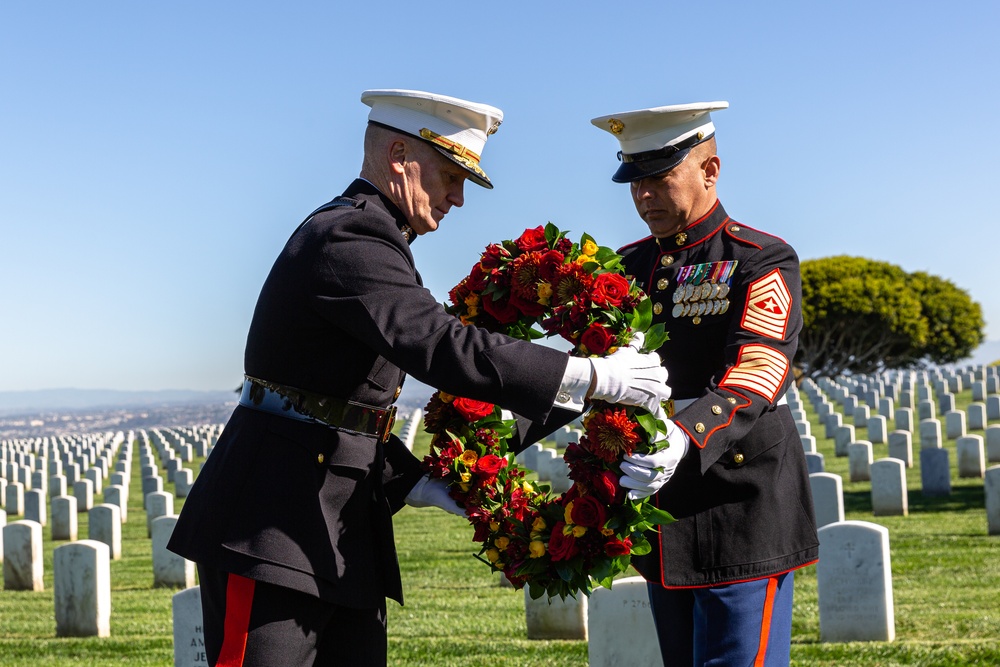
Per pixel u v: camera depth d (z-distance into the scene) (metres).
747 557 3.71
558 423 3.81
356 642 3.28
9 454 46.19
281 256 3.20
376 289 3.04
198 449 44.69
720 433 3.39
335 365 3.16
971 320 56.75
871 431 27.42
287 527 3.07
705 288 3.84
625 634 6.65
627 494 3.21
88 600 10.46
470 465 3.53
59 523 20.92
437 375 2.97
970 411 29.52
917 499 18.12
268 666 3.01
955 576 11.07
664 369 3.17
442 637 9.32
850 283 53.16
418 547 16.09
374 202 3.26
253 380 3.22
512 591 11.86
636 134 3.90
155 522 13.87
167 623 11.08
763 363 3.60
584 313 3.19
